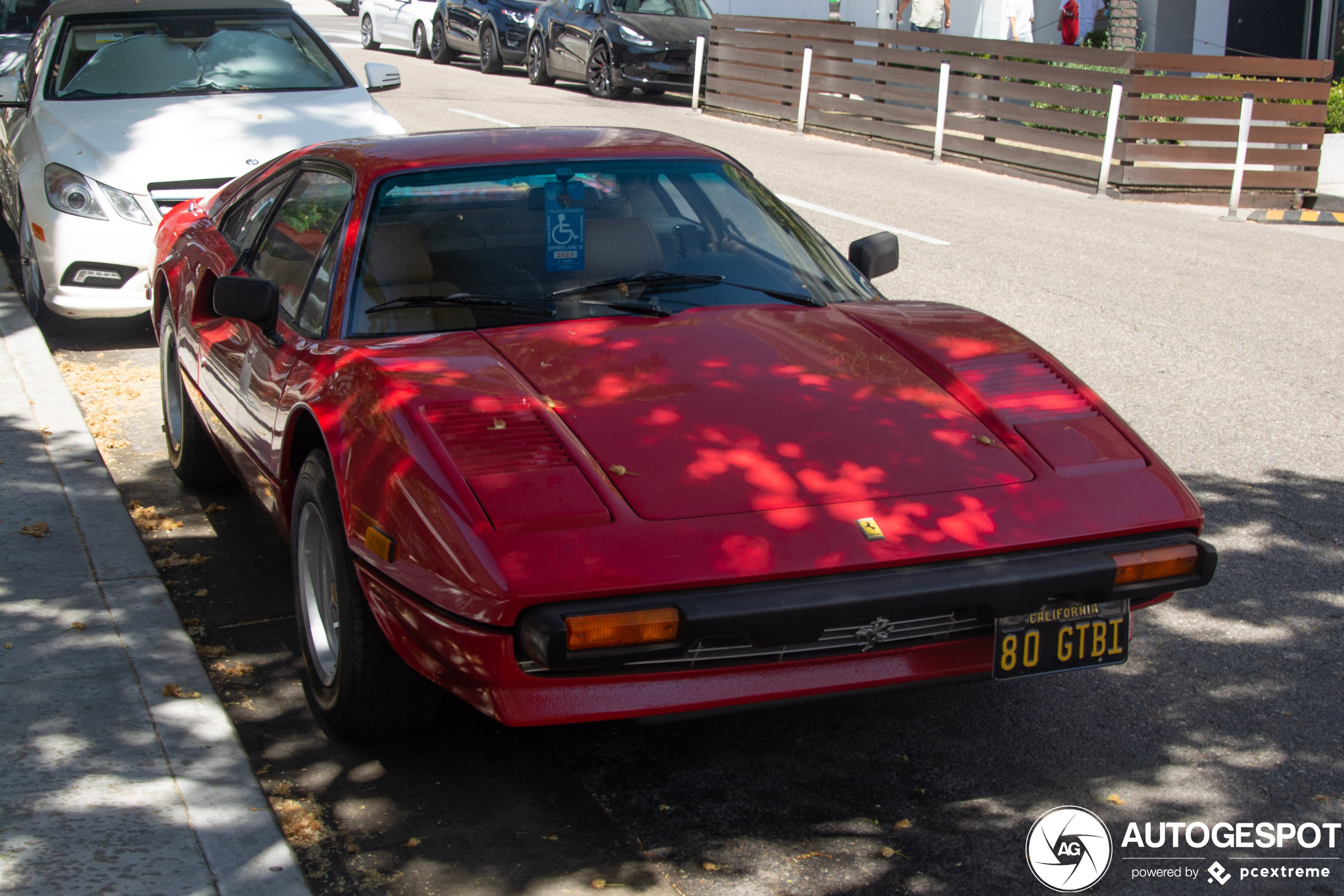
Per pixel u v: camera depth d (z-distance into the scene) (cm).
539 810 313
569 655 267
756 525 286
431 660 293
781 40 1788
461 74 2312
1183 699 367
